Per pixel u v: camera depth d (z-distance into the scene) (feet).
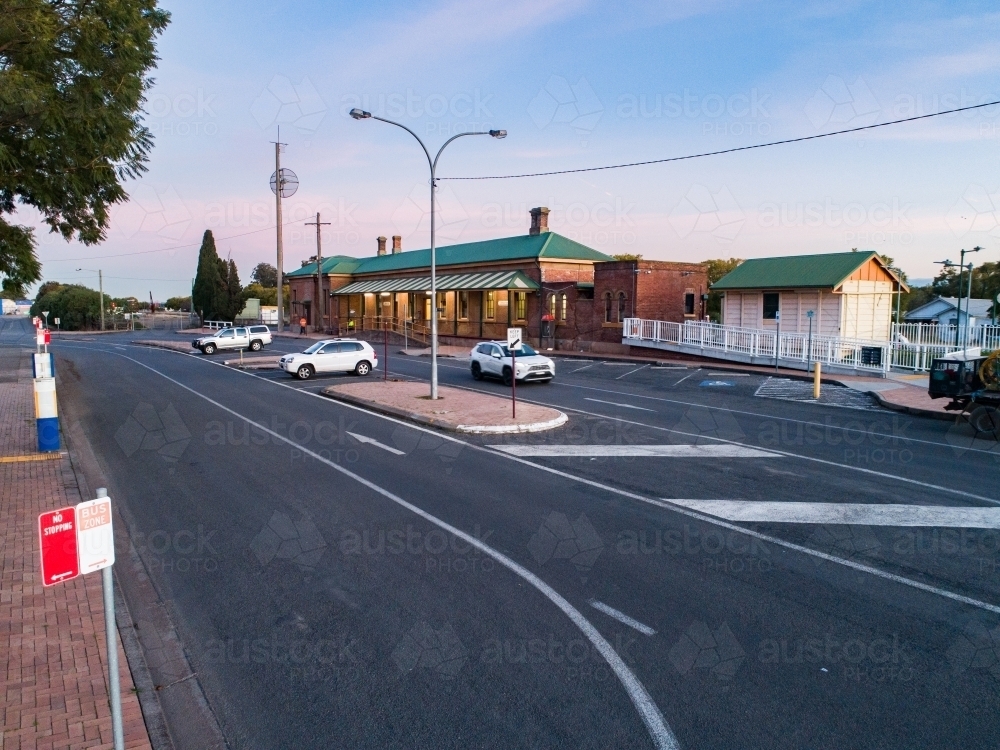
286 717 15.29
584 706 15.49
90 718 14.73
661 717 15.06
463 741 14.32
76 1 38.58
